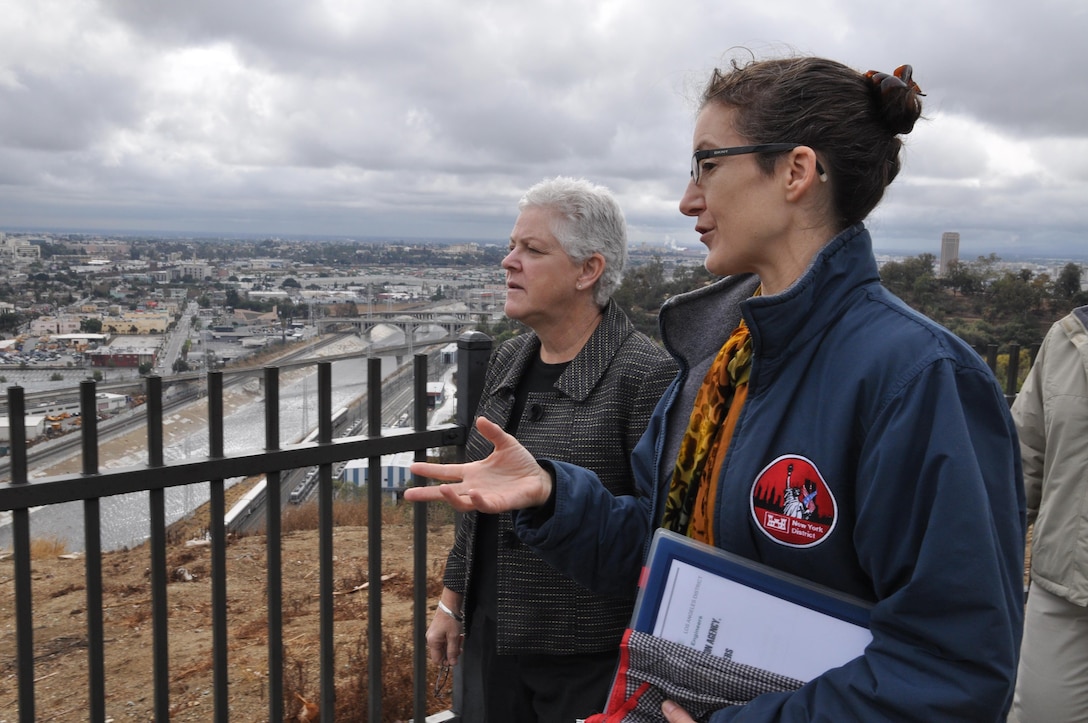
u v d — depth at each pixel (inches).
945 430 34.7
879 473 35.7
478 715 88.7
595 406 71.3
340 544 189.6
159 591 67.9
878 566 36.4
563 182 75.2
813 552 38.9
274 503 73.3
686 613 41.7
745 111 42.2
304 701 106.7
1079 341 77.7
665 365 69.6
